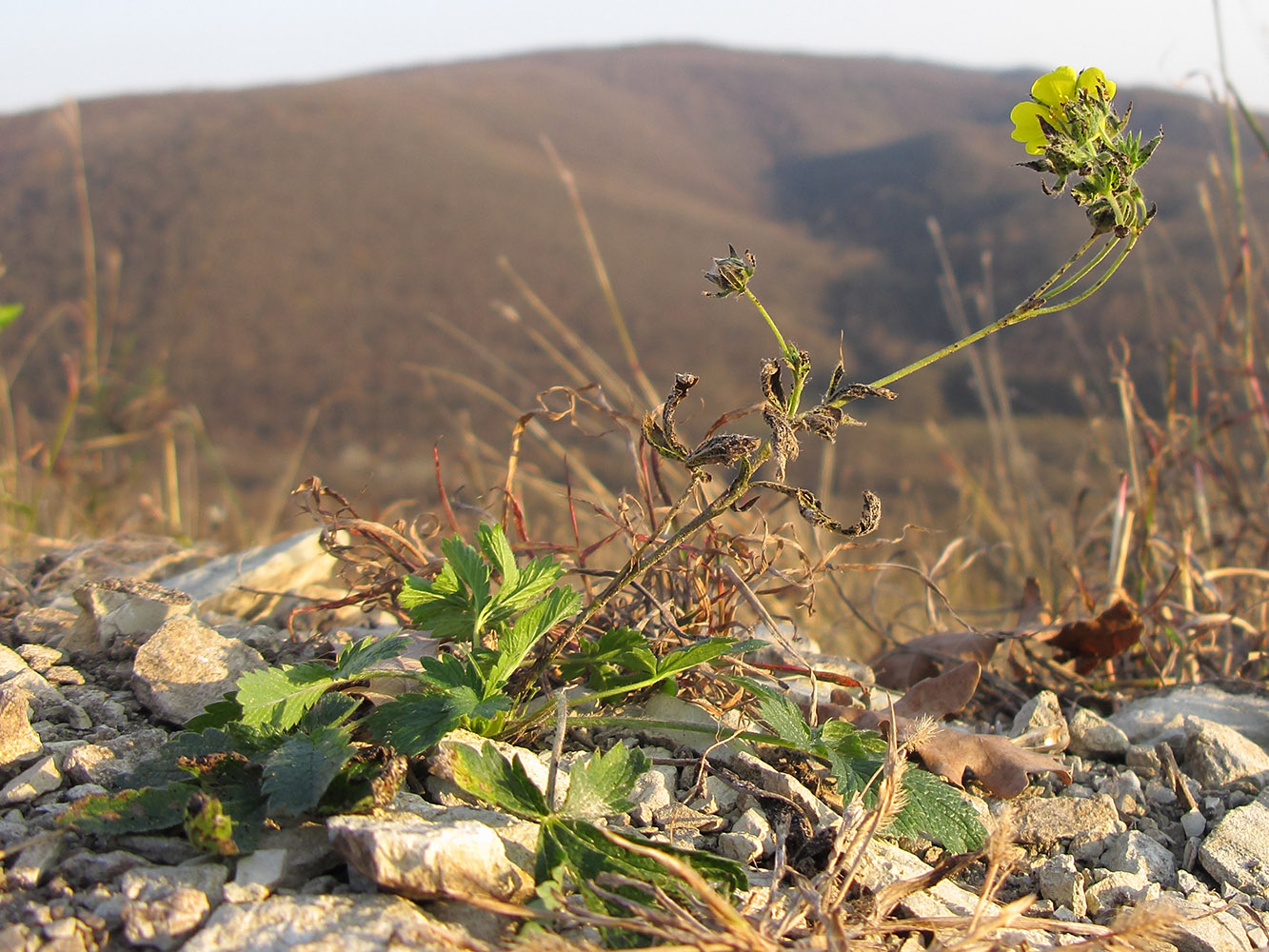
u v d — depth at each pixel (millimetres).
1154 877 1872
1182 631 2789
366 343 47688
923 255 61531
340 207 60594
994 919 1434
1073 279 1491
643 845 1424
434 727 1596
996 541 4457
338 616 2672
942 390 43250
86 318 5160
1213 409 3791
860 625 3680
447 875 1396
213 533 4535
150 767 1607
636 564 1708
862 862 1604
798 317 56188
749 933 1318
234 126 68000
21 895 1381
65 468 4547
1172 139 50062
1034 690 2723
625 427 2439
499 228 62062
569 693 2033
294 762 1512
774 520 3098
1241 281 3717
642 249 64250
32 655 2129
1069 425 27109
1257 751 2223
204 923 1338
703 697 2070
